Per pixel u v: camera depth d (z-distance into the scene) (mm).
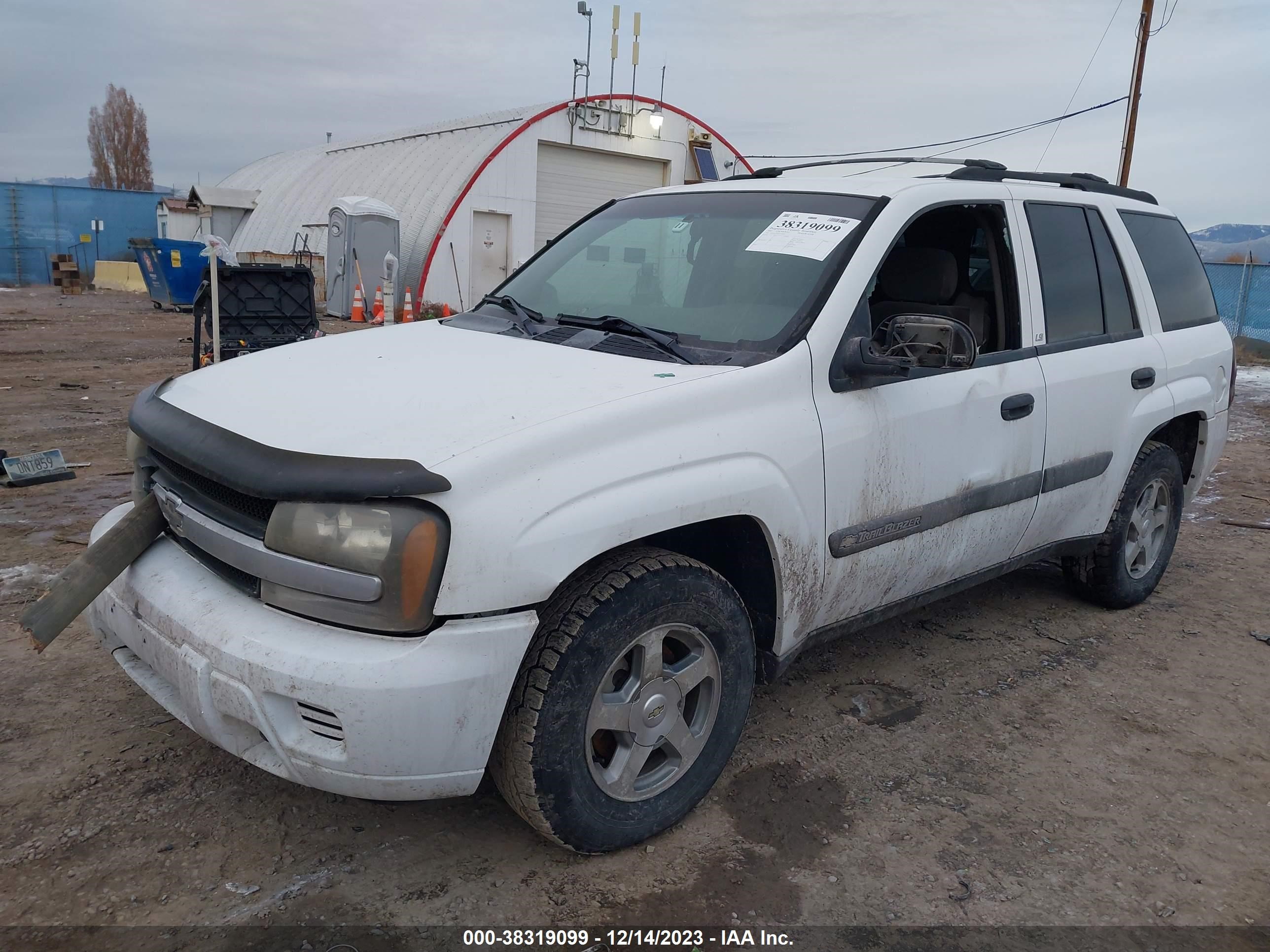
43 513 5590
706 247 3439
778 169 4125
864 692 3746
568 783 2424
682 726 2709
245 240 29375
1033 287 3756
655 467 2482
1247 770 3297
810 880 2596
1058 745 3410
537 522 2254
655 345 2998
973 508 3465
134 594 2611
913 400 3188
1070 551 4219
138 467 2965
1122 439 4156
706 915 2439
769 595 2930
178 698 2578
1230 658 4223
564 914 2416
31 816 2717
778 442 2770
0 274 36969
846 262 3113
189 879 2490
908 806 2973
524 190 21297
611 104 22172
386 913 2395
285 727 2244
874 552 3146
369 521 2182
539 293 3688
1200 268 5051
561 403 2500
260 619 2314
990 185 3730
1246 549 5895
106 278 30969
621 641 2461
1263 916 2547
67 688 3484
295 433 2398
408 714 2160
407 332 3486
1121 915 2529
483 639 2219
